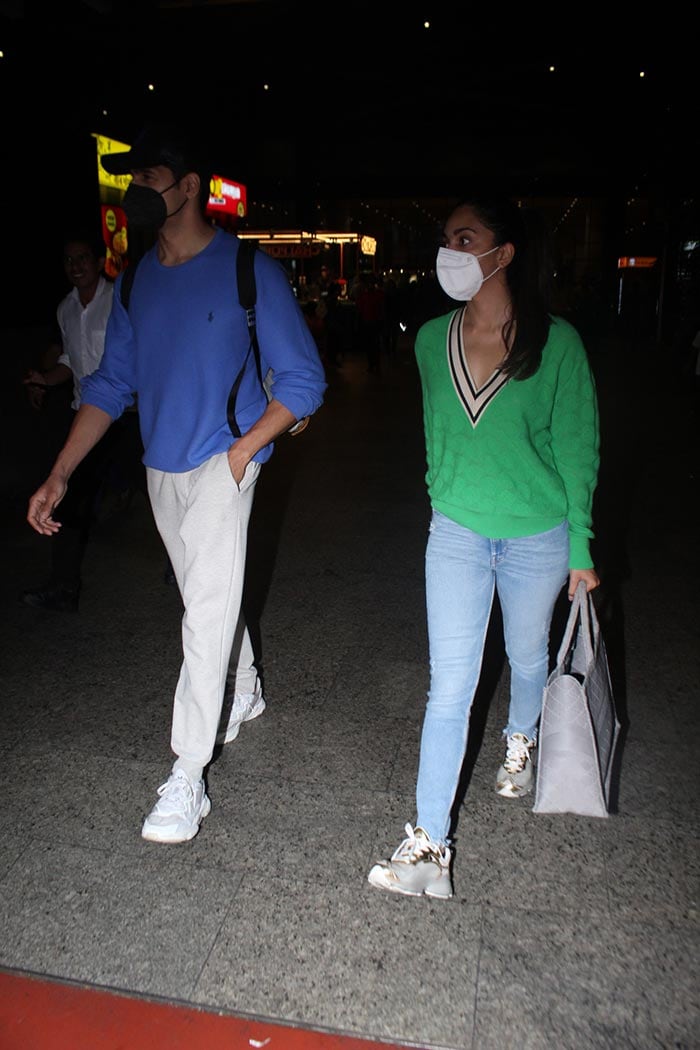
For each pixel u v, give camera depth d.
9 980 2.24
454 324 2.44
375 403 13.55
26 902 2.52
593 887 2.54
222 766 3.21
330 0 19.56
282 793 3.04
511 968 2.25
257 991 2.19
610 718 2.58
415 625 4.52
